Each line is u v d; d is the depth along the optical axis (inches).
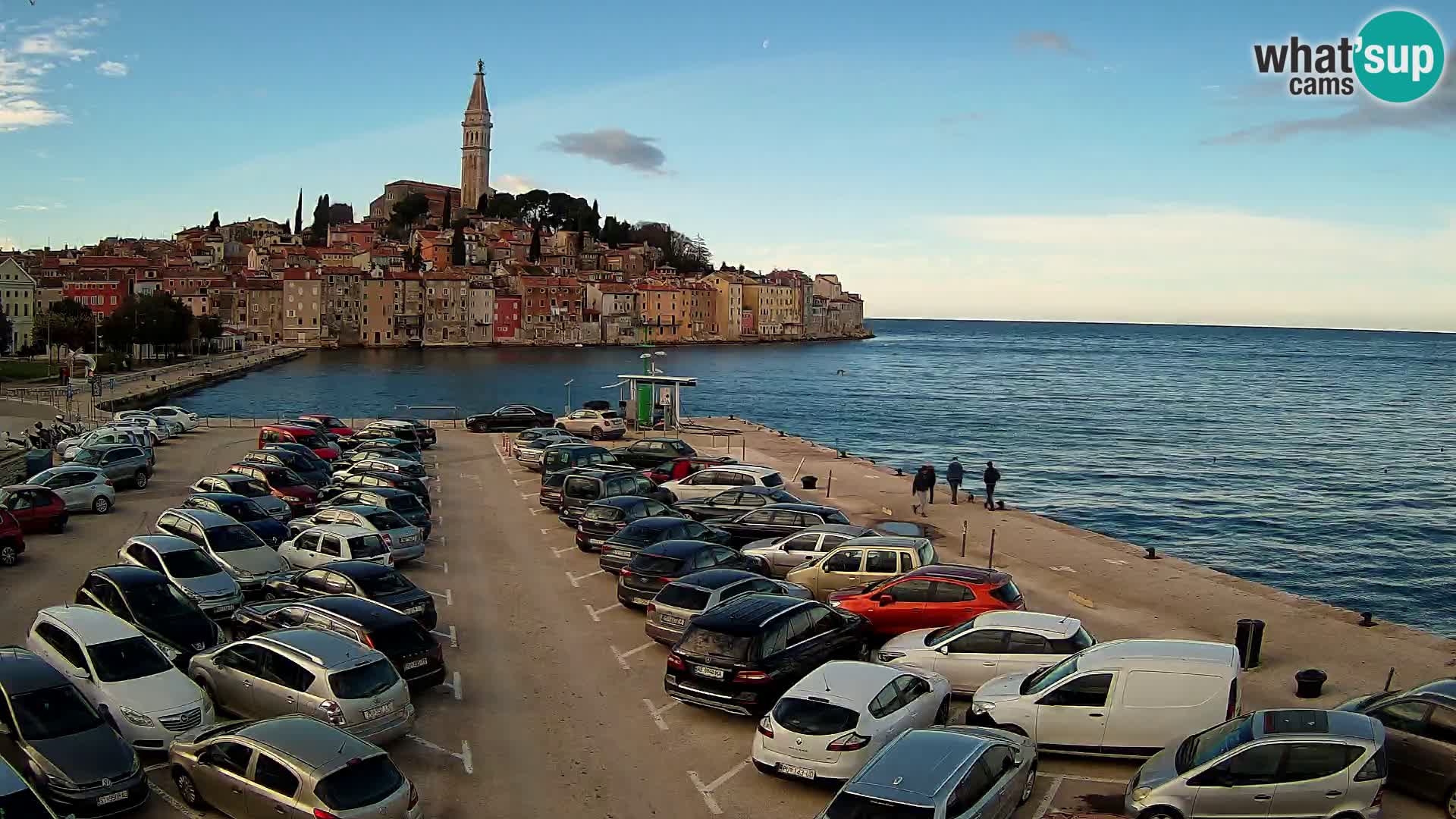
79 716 592.7
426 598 901.8
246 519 1171.9
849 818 489.7
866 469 2032.5
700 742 694.5
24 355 5856.3
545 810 592.4
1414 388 6461.6
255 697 671.8
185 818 565.0
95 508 1416.1
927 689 661.9
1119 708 636.1
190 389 4913.9
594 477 1376.7
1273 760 540.7
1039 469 2972.4
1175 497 2509.8
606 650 884.0
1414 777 587.2
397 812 529.3
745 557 1037.2
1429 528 2186.3
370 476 1472.7
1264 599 1055.0
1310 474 2903.5
